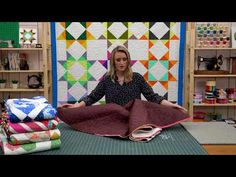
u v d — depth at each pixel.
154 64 3.43
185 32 3.36
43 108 1.27
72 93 3.47
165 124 1.61
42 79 3.46
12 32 3.31
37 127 1.23
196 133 1.51
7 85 3.54
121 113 1.59
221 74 3.30
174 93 3.47
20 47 3.29
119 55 2.13
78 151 1.25
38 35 3.43
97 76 3.46
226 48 3.26
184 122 1.76
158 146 1.32
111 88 2.20
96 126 1.57
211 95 3.33
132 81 2.20
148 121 1.56
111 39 3.39
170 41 3.39
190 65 3.21
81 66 3.44
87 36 3.39
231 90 3.35
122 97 2.19
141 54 3.41
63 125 1.69
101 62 3.43
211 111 3.59
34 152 1.22
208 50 3.50
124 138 1.43
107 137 1.47
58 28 3.36
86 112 1.62
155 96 2.11
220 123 1.75
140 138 1.39
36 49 3.31
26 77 3.54
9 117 1.20
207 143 1.35
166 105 1.84
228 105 3.33
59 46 3.40
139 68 3.44
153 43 3.40
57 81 3.45
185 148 1.29
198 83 3.58
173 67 3.43
